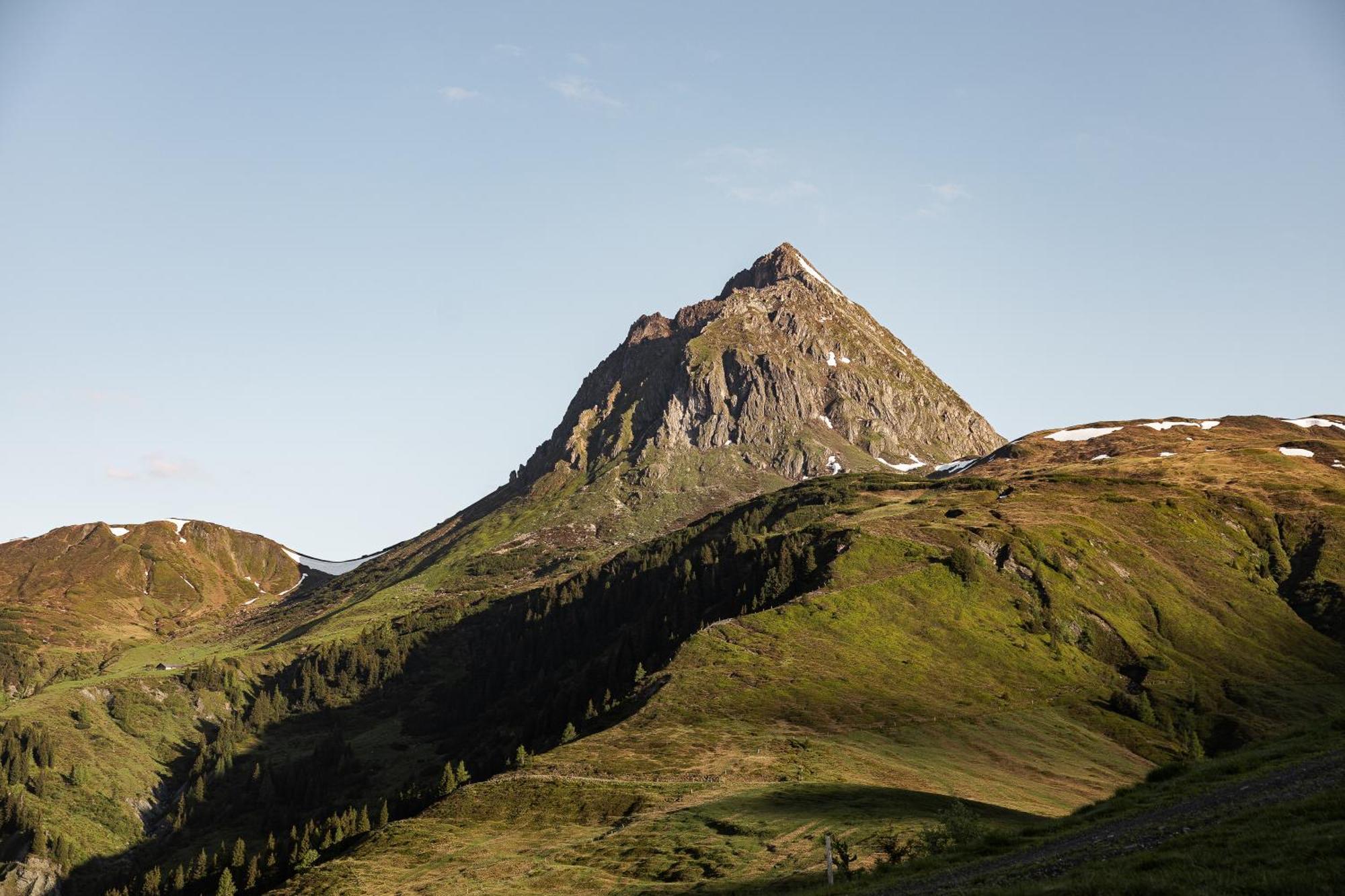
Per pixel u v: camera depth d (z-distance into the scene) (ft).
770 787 377.09
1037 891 129.90
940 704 553.64
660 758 449.48
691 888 274.57
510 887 312.71
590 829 372.38
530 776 438.40
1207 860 125.80
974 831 213.46
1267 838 130.41
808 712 520.01
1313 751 188.55
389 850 383.45
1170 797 185.37
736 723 501.15
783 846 295.69
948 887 160.15
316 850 572.10
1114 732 558.15
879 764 437.17
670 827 342.03
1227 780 186.80
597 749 472.44
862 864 254.06
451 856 366.02
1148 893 117.91
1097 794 445.37
